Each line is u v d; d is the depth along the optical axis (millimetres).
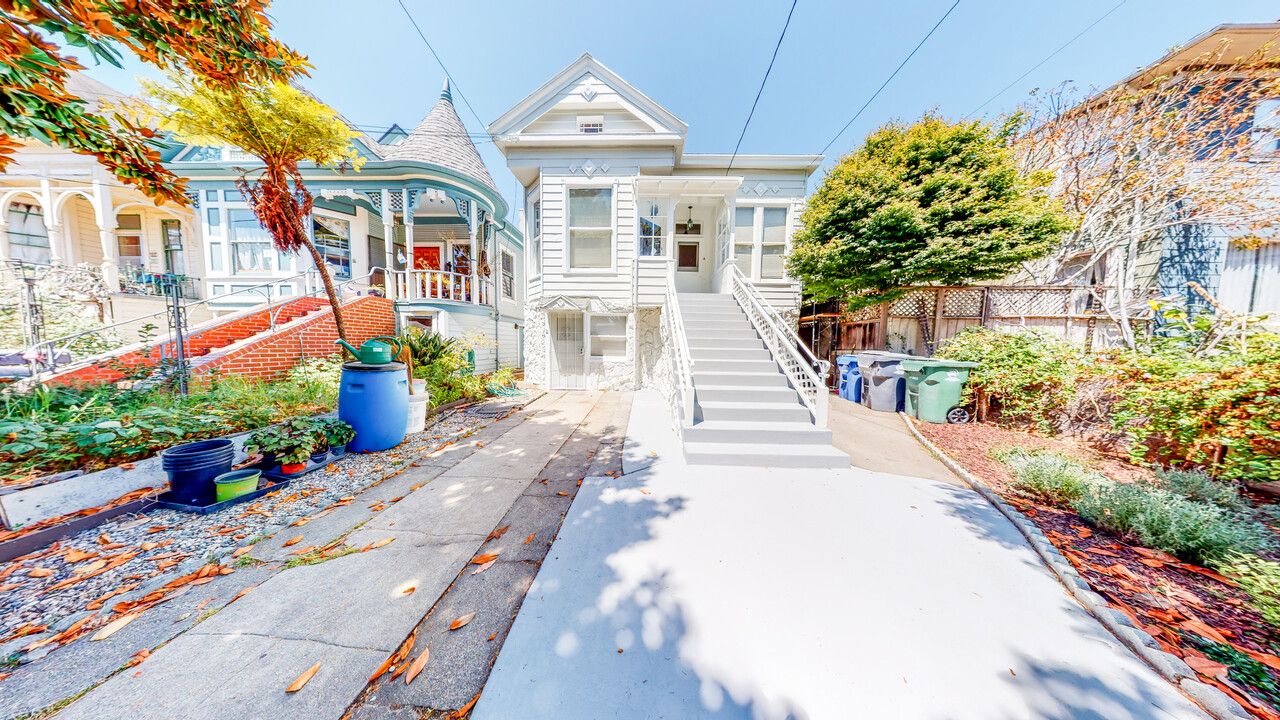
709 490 3775
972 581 2451
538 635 2000
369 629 2025
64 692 1629
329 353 7492
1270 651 1857
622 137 8680
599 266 9188
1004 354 5887
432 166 9391
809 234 8328
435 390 6984
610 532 3006
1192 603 2199
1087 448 4746
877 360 7184
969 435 5398
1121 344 7219
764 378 5965
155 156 3057
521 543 2854
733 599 2273
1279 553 2490
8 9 1992
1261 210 6559
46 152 8898
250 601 2201
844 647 1938
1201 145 6883
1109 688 1714
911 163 7598
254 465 3941
